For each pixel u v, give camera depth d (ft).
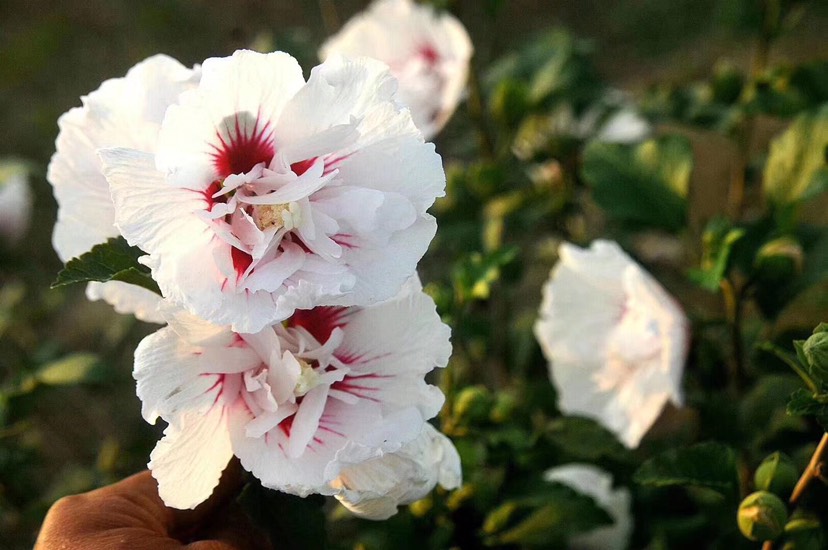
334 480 1.74
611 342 2.22
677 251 3.22
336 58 1.71
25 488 2.51
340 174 1.73
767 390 2.28
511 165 2.93
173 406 1.69
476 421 2.10
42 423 3.34
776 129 3.43
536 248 3.13
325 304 1.69
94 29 5.35
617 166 2.40
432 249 2.64
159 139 1.69
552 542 2.20
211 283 1.68
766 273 2.18
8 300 3.02
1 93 5.03
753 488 2.28
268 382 1.75
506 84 2.65
